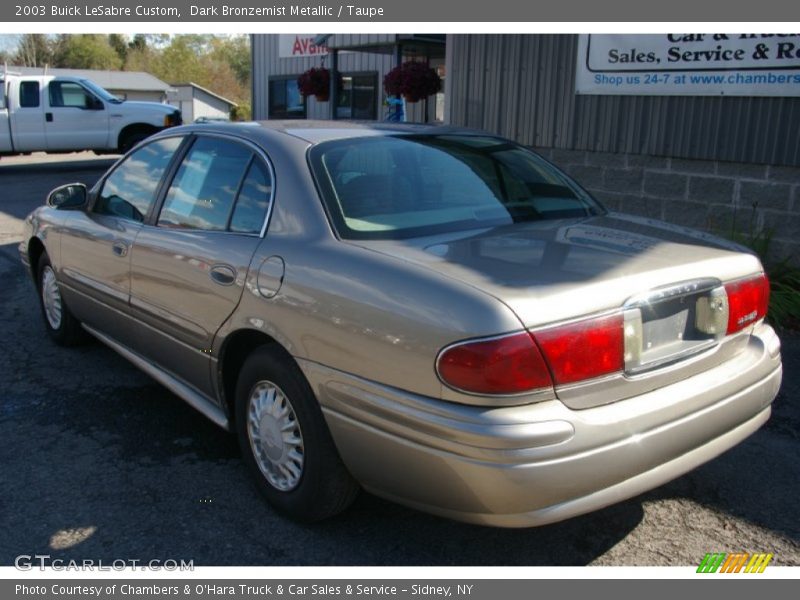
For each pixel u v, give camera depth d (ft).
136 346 14.15
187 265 11.73
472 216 11.00
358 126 12.61
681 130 23.39
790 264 21.86
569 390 8.19
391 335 8.53
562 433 7.97
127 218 14.03
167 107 61.72
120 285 13.79
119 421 13.87
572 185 13.07
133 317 13.65
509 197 11.73
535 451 7.87
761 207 22.21
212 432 13.47
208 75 289.33
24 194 45.47
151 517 10.80
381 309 8.69
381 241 9.88
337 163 10.98
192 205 12.38
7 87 56.18
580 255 9.40
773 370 10.48
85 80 59.16
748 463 12.59
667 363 9.05
